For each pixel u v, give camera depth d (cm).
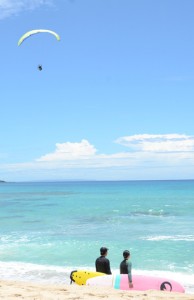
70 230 3247
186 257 2095
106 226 3500
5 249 2358
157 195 9731
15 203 7381
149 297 849
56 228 3400
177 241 2600
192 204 6203
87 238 2775
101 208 5606
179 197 8562
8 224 3788
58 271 1789
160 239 2697
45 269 1828
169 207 5628
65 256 2145
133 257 2117
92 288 977
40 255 2173
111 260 2056
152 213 4725
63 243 2556
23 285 998
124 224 3647
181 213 4688
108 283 1263
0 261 2020
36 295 830
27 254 2205
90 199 8300
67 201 7675
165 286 1291
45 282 1589
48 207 6088
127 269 1263
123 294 884
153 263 1967
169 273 1756
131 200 7606
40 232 3144
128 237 2809
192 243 2514
